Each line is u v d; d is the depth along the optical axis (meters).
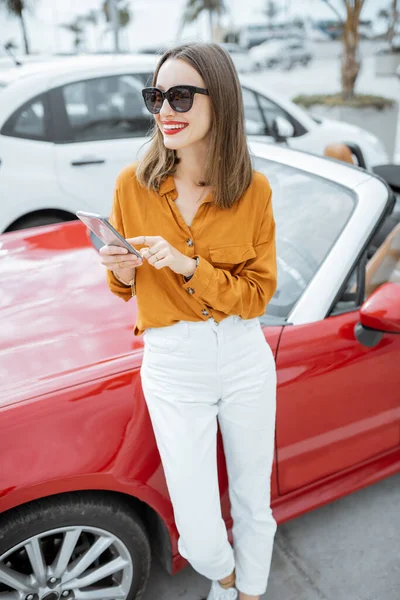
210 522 1.62
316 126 4.97
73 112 4.09
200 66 1.36
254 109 4.69
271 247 1.57
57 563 1.69
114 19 8.77
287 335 1.95
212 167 1.42
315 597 2.09
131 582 1.84
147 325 1.54
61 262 2.44
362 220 2.14
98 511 1.67
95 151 4.12
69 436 1.60
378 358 2.09
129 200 1.50
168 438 1.57
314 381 1.97
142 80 4.34
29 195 3.94
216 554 1.67
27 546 1.62
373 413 2.18
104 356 1.81
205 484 1.59
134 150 4.26
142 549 1.81
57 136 4.04
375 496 2.54
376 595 2.10
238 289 1.48
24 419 1.58
